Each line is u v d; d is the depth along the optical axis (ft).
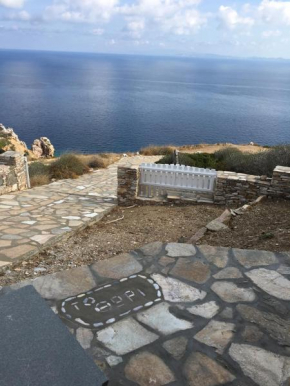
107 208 27.04
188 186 28.27
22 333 7.49
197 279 11.44
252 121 256.93
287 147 39.11
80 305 9.95
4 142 111.75
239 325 9.29
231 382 7.52
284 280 11.48
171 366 7.90
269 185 25.54
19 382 6.30
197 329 9.11
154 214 24.97
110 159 67.26
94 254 15.98
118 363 7.92
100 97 382.22
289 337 8.89
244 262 12.57
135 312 9.71
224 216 21.08
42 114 261.85
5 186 32.12
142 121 244.22
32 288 9.06
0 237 17.57
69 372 6.63
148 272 11.80
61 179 44.96
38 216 23.15
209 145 91.61
